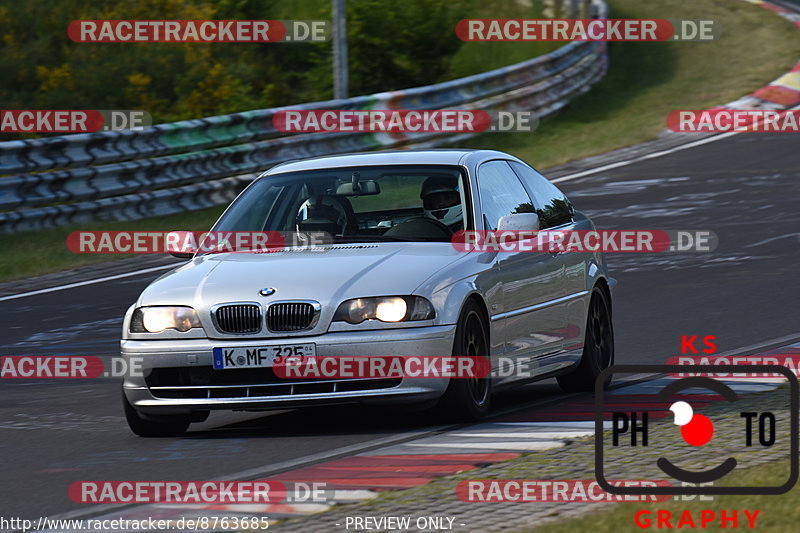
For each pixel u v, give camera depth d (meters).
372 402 24.11
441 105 80.75
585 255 30.34
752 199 60.53
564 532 15.61
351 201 28.38
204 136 67.31
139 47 89.75
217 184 66.38
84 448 25.06
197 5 97.25
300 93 97.69
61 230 59.38
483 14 120.19
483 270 25.80
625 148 78.88
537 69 90.88
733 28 119.00
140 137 64.38
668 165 72.12
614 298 42.38
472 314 25.14
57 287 49.88
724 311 38.59
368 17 100.75
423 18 100.94
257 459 22.61
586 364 29.69
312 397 24.06
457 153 28.72
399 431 24.52
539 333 27.72
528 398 28.98
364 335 24.05
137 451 24.36
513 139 82.94
